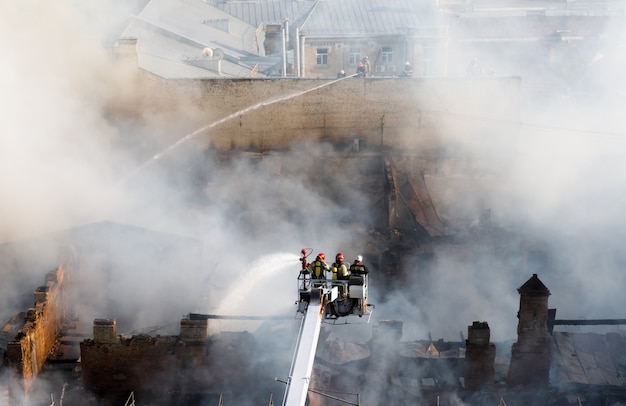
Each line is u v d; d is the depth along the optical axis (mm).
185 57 125562
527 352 73312
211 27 146750
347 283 49094
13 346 72688
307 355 45688
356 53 145750
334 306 49531
